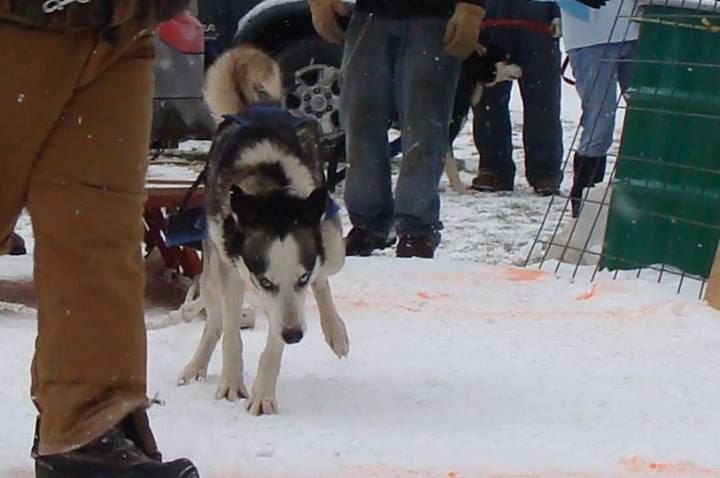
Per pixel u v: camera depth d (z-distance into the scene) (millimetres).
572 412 6809
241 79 8258
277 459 5832
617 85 13602
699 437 6383
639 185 10484
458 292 9703
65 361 4602
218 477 5566
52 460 4648
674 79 10227
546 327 8750
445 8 10875
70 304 4586
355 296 9477
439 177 11320
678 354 8102
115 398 4637
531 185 16469
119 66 4602
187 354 7957
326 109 16812
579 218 11453
